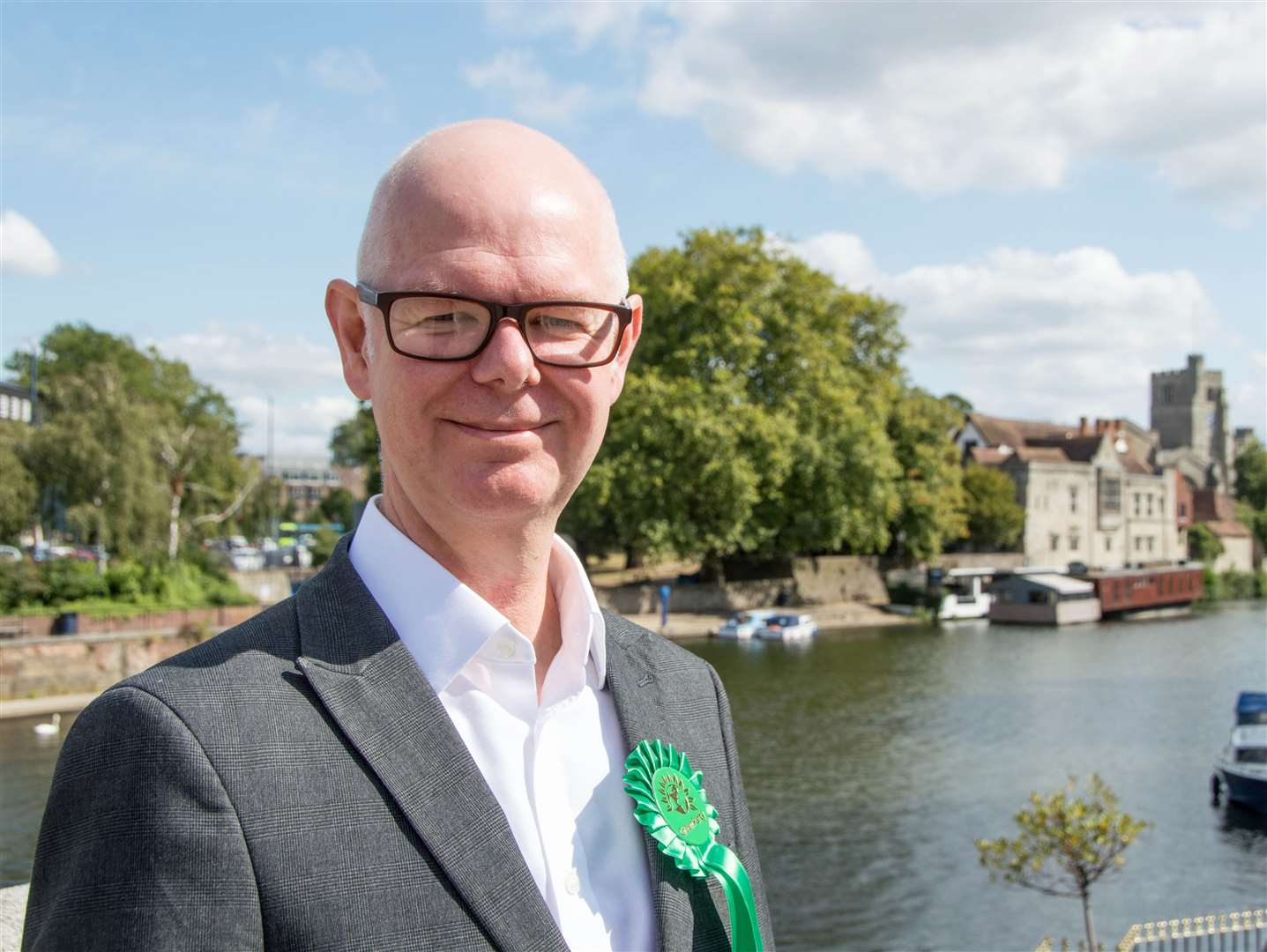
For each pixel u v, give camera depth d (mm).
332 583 1627
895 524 56375
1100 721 29281
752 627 46125
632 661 1992
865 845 18328
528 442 1581
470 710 1598
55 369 65375
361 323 1719
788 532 47812
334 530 70562
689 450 41812
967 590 60000
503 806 1558
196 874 1267
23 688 30625
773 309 44375
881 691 33844
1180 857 18375
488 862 1436
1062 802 12125
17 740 26281
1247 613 65500
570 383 1608
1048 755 25297
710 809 1835
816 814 20203
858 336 51594
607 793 1734
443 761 1475
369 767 1428
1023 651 43844
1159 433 117125
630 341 1776
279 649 1502
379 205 1623
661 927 1660
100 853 1271
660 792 1755
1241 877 17344
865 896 15977
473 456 1569
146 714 1334
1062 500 73000
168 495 39031
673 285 42938
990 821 19750
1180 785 22906
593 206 1670
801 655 41875
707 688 2115
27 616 31922
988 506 67688
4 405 54156
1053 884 16672
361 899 1344
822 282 45500
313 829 1352
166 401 64688
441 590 1600
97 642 32031
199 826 1284
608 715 1860
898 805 20797
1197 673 38094
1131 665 40031
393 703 1490
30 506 34938
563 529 44781
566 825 1638
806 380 45500
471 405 1558
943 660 40688
